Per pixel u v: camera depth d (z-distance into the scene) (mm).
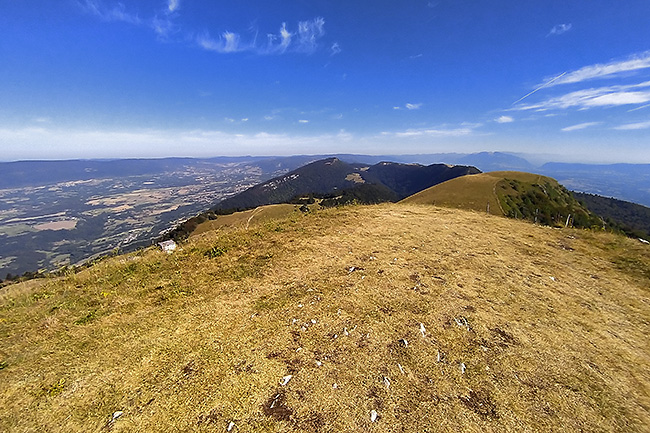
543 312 6715
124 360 4734
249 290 7043
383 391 4258
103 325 5719
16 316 6254
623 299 7664
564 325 6281
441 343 5371
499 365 4965
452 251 9875
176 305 6434
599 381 4785
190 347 5027
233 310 6188
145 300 6723
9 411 3807
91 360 4746
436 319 6039
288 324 5688
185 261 8930
